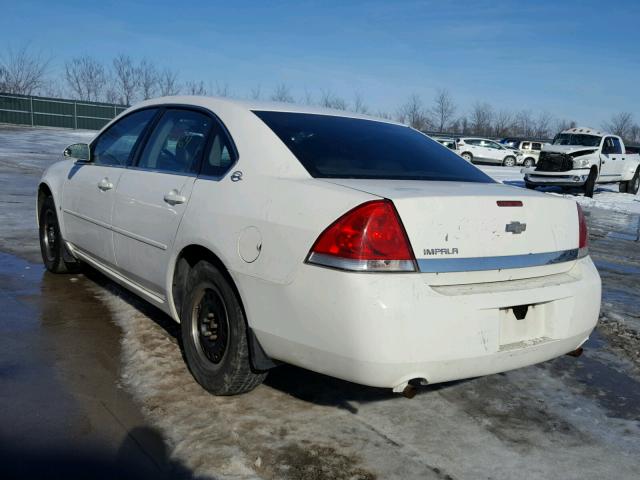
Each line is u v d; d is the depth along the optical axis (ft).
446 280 8.35
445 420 10.00
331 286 8.00
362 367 7.95
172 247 10.77
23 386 10.21
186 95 12.78
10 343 12.03
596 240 32.37
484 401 10.83
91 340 12.43
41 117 130.93
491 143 113.60
